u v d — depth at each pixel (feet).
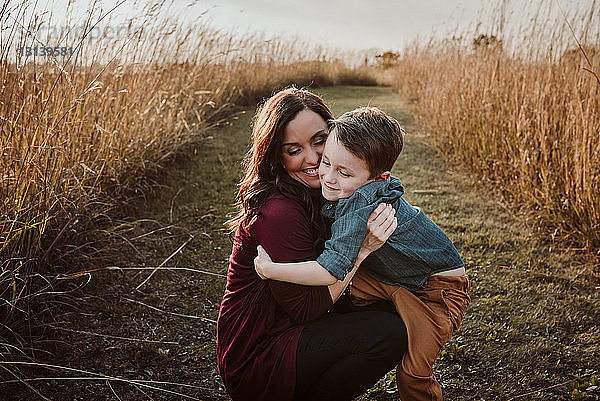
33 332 9.45
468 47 25.95
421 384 6.49
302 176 6.71
